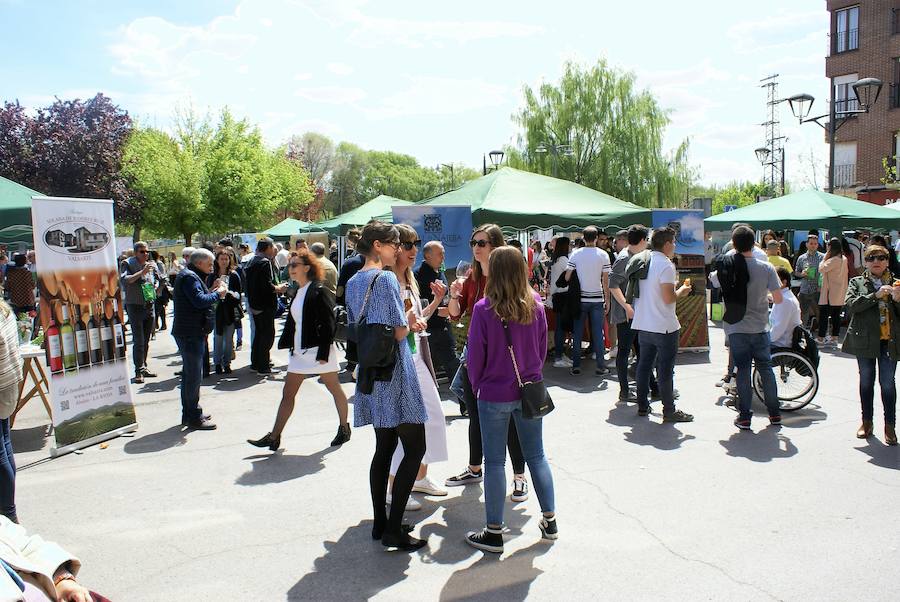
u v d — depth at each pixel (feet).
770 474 16.21
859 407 22.54
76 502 15.38
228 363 31.19
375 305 12.55
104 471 17.56
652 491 15.25
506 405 12.35
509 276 12.29
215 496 15.56
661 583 11.18
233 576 11.73
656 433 19.85
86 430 19.88
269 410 24.03
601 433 19.94
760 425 20.56
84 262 20.17
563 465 17.12
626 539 12.85
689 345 33.76
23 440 21.07
